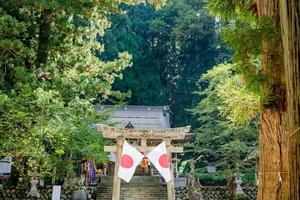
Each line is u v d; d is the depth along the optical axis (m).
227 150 16.55
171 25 33.66
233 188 15.34
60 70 11.80
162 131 9.05
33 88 9.24
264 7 3.41
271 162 3.22
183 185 15.55
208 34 31.88
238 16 3.80
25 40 11.34
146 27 33.72
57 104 8.77
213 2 3.87
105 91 11.55
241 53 3.33
